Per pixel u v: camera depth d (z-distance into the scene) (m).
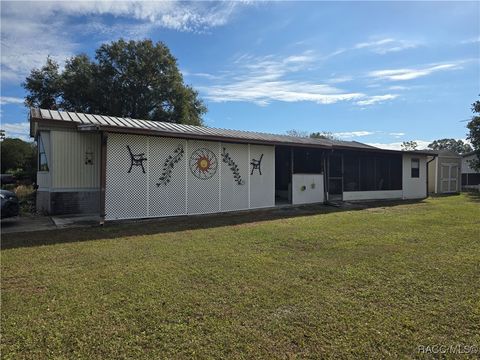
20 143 34.75
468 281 4.08
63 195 9.88
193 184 10.12
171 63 28.70
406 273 4.39
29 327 2.92
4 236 6.90
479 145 25.02
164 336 2.78
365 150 14.40
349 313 3.20
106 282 4.07
